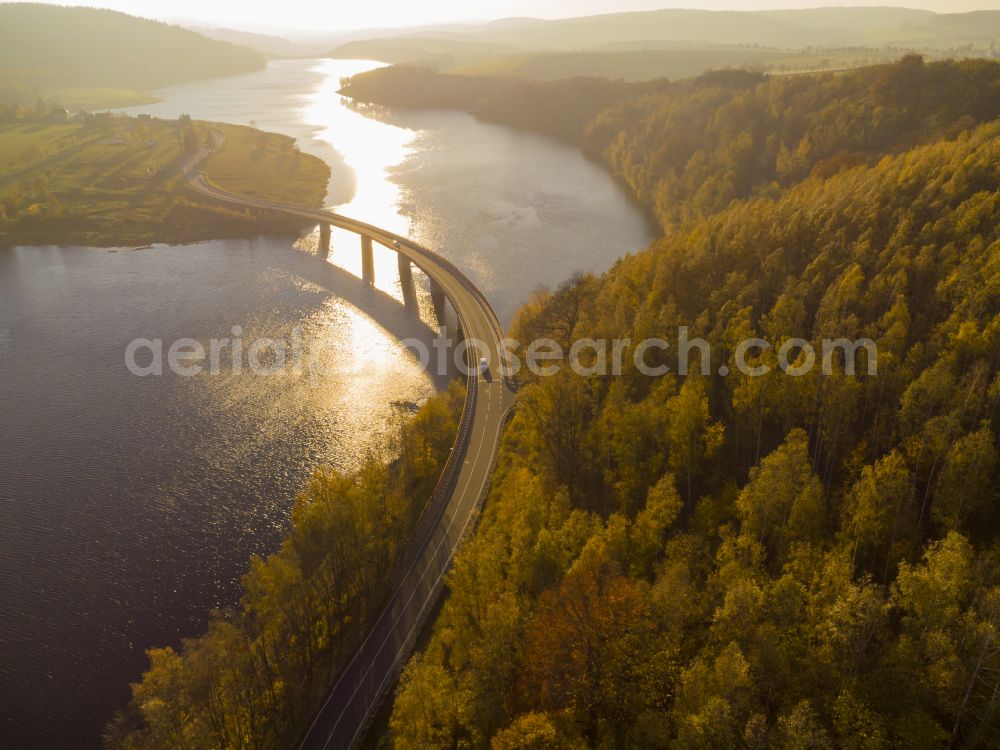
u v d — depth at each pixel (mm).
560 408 105938
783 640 57250
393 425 141750
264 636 83750
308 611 87750
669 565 74500
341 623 89688
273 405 151875
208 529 118062
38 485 128250
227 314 197500
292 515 111688
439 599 92375
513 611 68188
